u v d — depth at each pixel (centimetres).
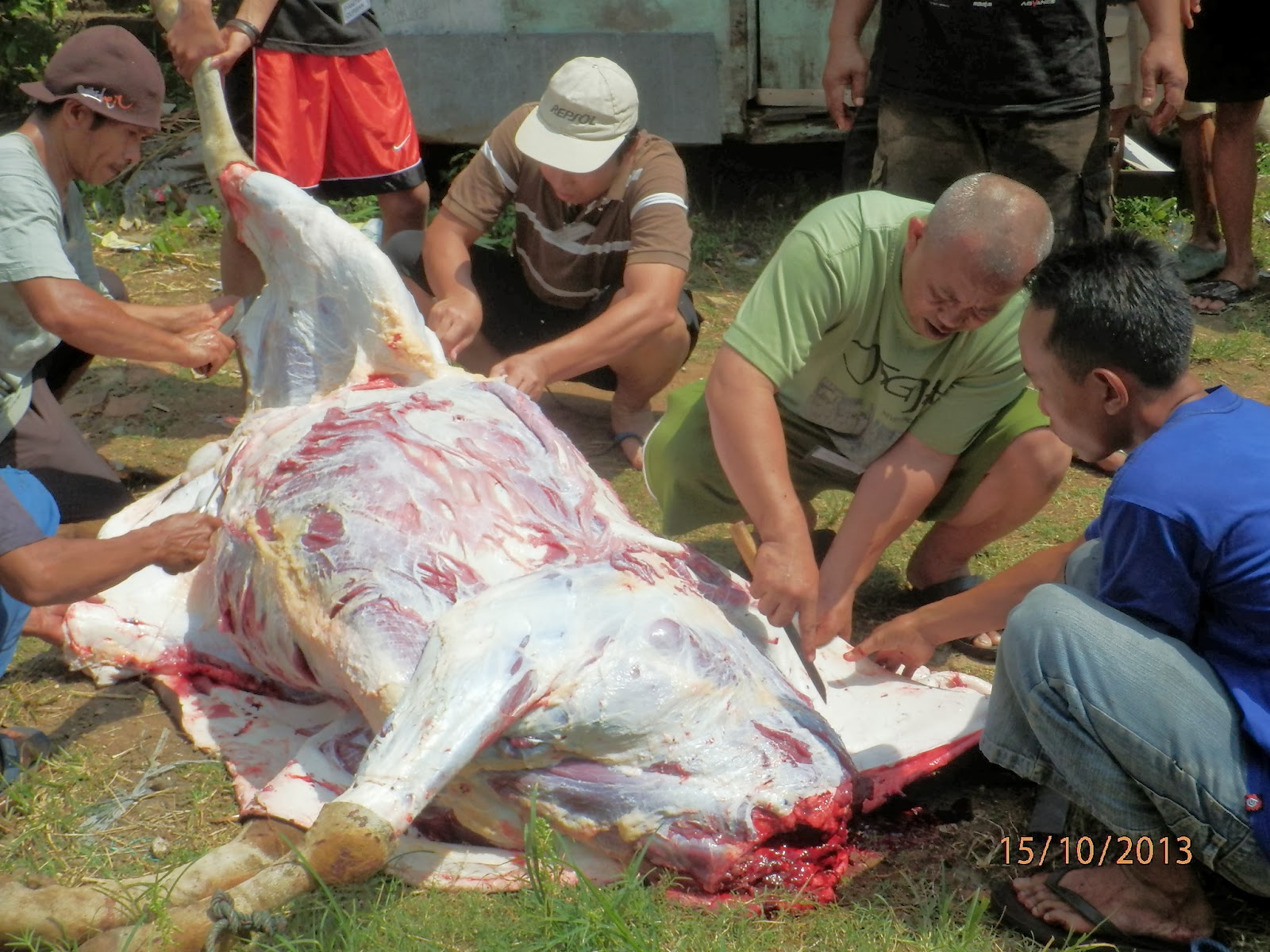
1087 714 273
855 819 326
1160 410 278
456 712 276
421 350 389
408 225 607
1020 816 332
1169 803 273
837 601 371
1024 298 367
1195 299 689
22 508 313
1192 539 264
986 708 348
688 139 757
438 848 307
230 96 567
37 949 271
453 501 327
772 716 302
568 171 454
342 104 569
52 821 324
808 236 357
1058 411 288
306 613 318
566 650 289
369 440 341
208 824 326
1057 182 545
